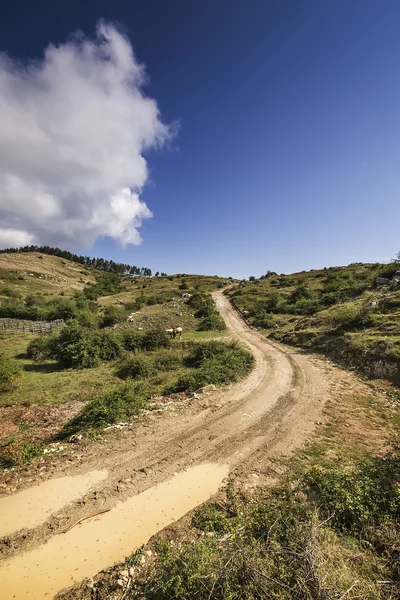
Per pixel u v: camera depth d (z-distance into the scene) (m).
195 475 7.72
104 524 6.12
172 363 19.67
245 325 38.28
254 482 7.32
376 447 8.70
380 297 26.55
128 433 9.94
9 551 5.48
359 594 3.78
